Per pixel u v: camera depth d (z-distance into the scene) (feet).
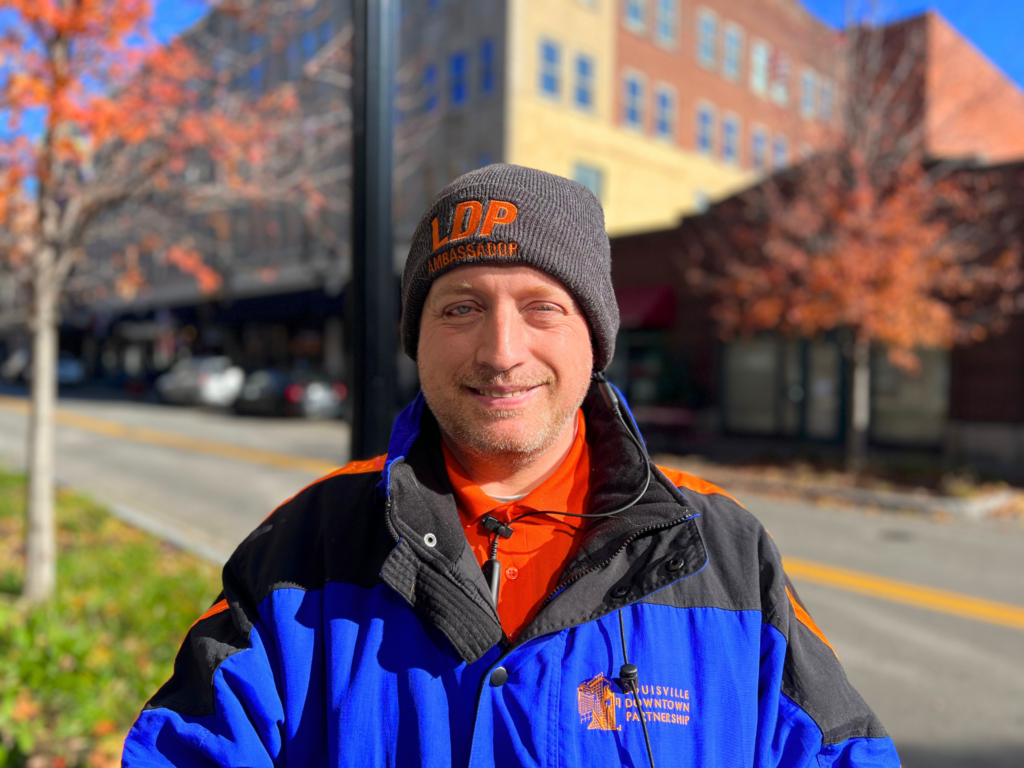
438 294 3.55
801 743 3.36
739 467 35.86
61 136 12.99
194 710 3.30
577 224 3.59
